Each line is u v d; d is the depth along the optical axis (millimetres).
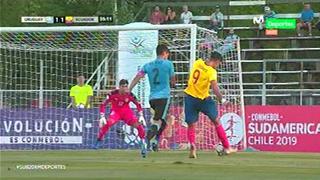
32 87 68875
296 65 90000
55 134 57969
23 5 113250
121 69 61188
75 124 57875
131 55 60938
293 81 88688
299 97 77375
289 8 107625
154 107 48031
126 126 56375
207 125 56031
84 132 57531
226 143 46062
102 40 68125
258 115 56969
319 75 88438
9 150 55312
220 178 29812
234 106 57125
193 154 43844
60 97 64188
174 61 64375
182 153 49062
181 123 56219
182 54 64438
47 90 64562
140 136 47594
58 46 69062
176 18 99625
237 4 100125
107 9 107188
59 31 59500
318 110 55781
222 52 61938
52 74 69000
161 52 48156
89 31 61062
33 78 68812
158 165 36812
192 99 44562
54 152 51031
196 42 59844
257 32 98188
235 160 41344
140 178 29469
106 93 64688
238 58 61344
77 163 38062
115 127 56656
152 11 98875
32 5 113750
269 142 56688
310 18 95875
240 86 59625
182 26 57688
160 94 47875
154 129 48312
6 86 68688
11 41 68250
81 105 61062
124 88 49219
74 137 57719
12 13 112125
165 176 30500
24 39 68438
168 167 35531
